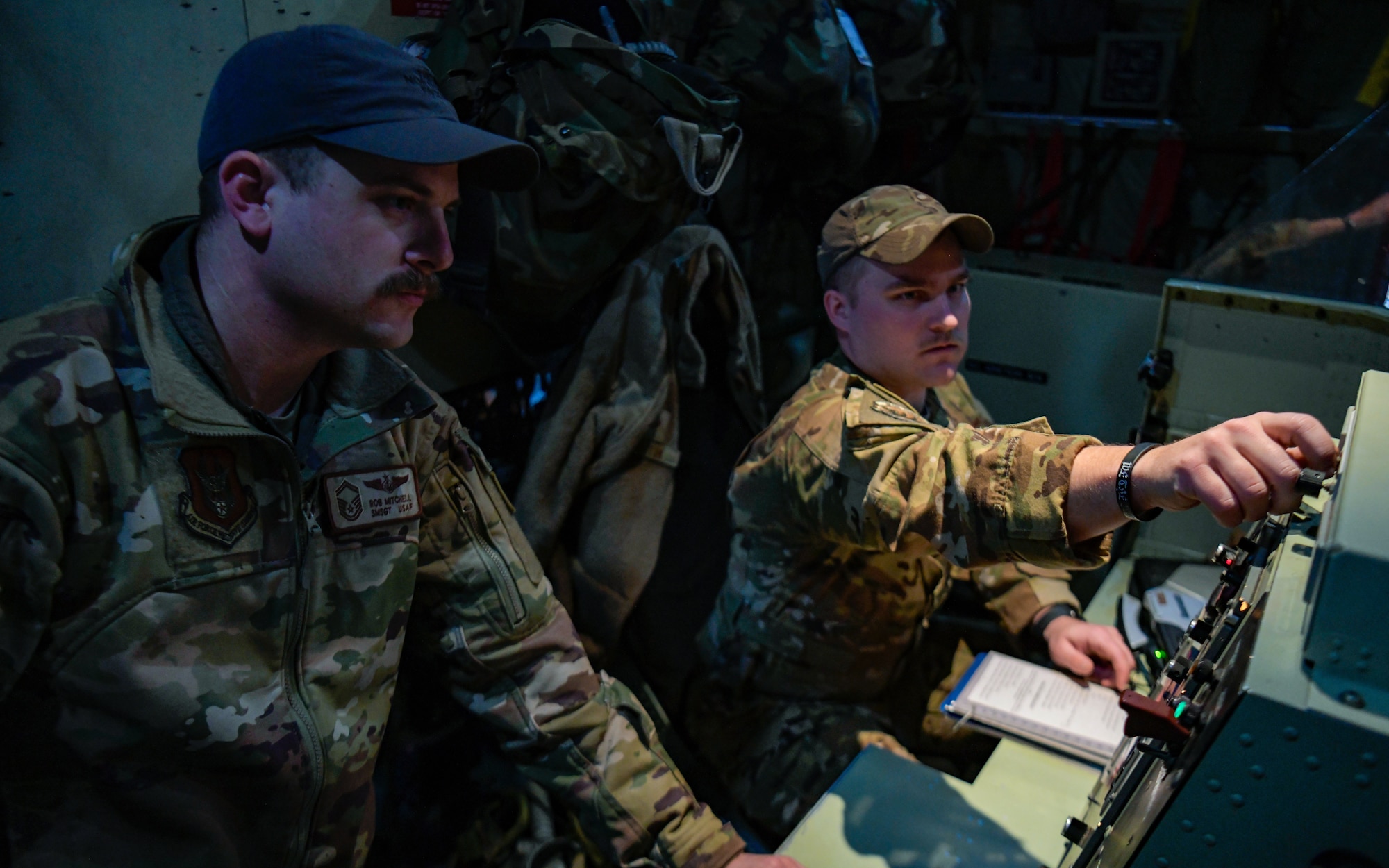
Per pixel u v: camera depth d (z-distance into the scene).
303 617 0.83
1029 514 0.82
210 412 0.75
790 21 1.67
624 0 1.52
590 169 1.38
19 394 0.68
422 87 0.75
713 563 1.77
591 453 1.59
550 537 1.57
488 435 1.87
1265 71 2.52
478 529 1.01
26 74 1.22
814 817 1.04
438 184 0.76
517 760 1.06
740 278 1.76
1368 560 0.50
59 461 0.69
